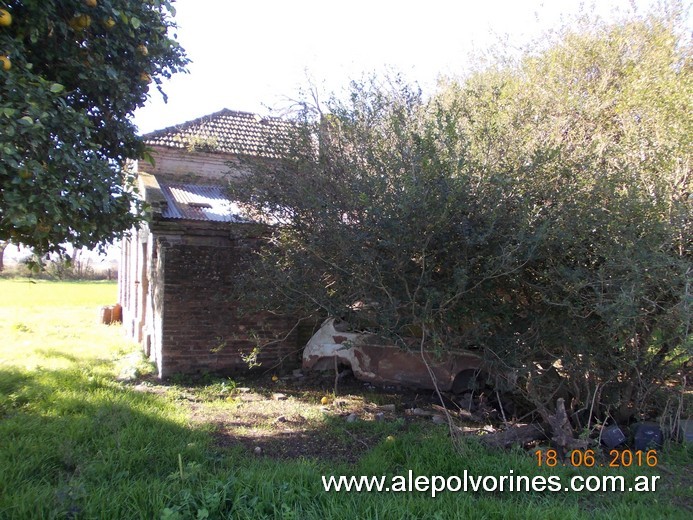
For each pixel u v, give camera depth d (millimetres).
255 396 7832
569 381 6082
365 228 5191
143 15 4918
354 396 7828
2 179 3875
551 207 5098
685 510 4176
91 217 4660
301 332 9633
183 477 4215
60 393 6949
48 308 19516
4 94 3811
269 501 3879
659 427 5742
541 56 8547
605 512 4020
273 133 6938
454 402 7391
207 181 11453
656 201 5176
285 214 6602
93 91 4957
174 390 7945
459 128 5461
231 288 9023
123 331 14062
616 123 6500
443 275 5363
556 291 5305
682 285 4785
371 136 5699
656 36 8195
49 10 4258
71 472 4574
